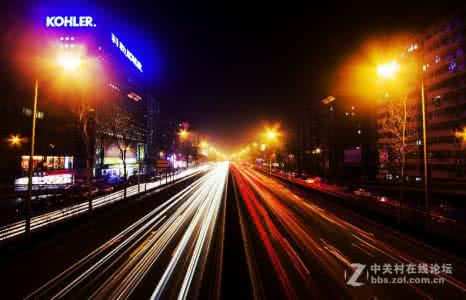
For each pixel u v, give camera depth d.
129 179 54.50
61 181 48.03
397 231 17.91
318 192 37.78
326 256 13.15
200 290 9.69
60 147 49.47
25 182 42.22
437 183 47.03
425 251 13.88
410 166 54.31
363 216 22.78
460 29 46.78
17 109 42.25
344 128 79.56
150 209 26.09
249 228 18.64
